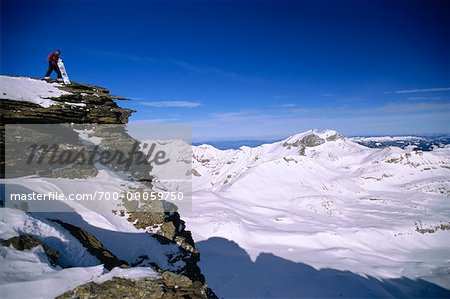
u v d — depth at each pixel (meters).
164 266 18.83
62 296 8.69
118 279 9.48
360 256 83.06
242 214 125.69
